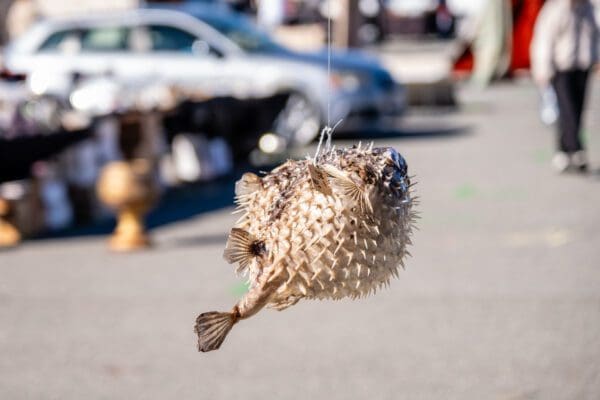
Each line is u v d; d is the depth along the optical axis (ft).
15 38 94.17
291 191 12.17
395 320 33.60
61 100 59.52
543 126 84.33
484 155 69.31
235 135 69.51
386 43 190.70
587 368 28.73
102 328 34.01
